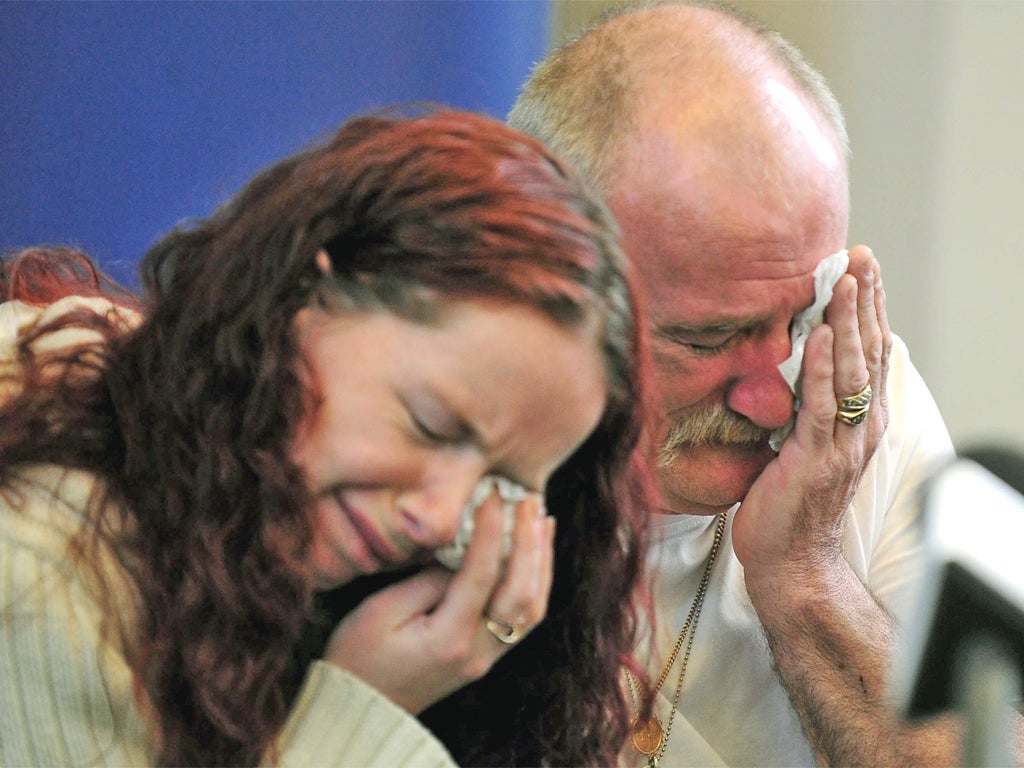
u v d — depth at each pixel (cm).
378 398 346
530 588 381
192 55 741
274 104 757
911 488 595
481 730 441
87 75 729
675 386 491
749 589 549
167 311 390
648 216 466
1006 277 903
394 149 372
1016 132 885
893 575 589
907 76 900
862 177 920
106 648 367
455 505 346
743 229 463
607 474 408
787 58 510
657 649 553
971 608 228
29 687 366
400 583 397
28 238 730
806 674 542
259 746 366
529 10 818
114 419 391
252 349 367
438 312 341
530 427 349
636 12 515
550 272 344
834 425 515
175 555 370
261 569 363
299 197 372
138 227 743
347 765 374
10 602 360
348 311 353
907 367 616
